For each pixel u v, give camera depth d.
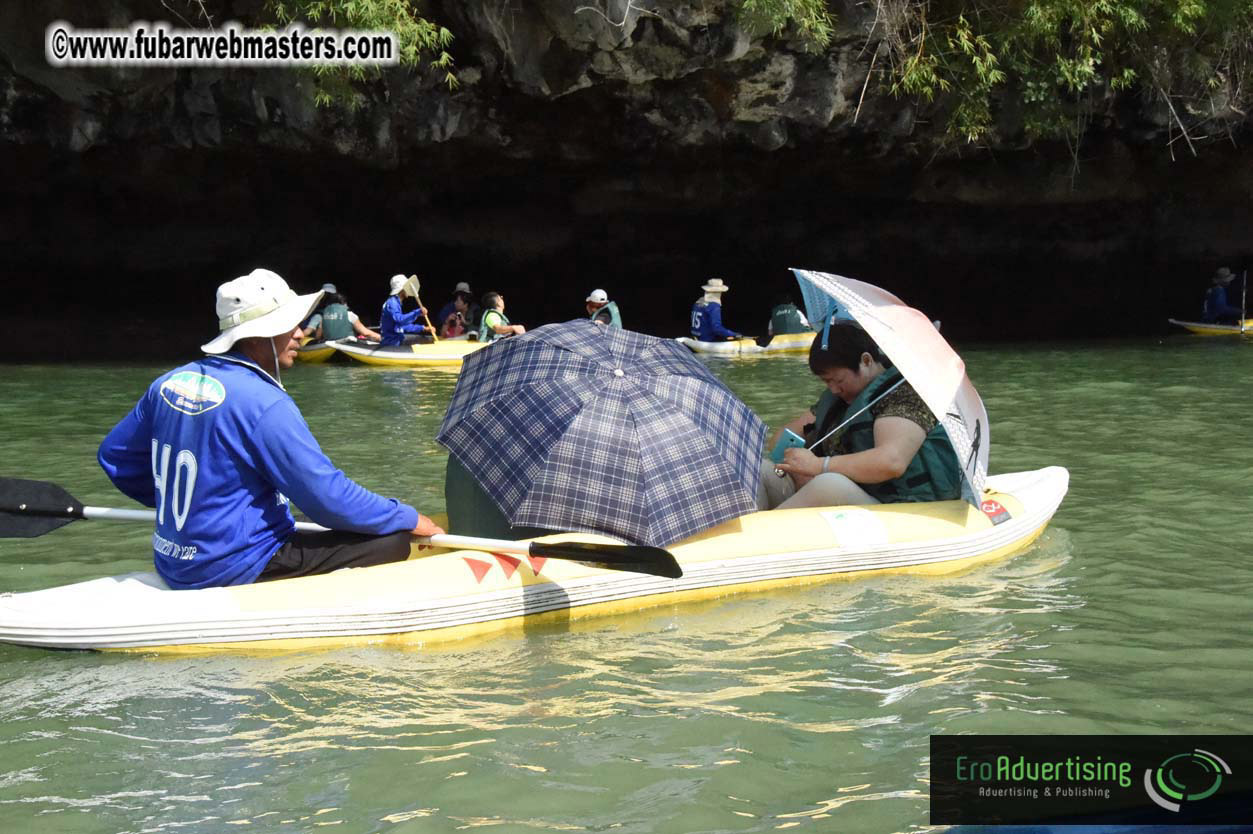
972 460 4.68
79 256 17.64
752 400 9.83
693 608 4.25
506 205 18.67
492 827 2.60
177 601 3.65
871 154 15.82
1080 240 19.97
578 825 2.61
